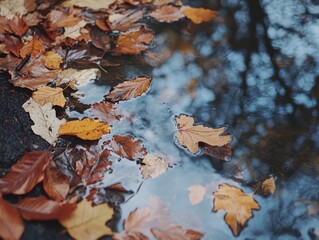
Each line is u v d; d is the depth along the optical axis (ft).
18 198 2.02
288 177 2.22
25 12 3.05
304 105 2.58
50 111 2.39
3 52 2.73
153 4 3.25
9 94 2.49
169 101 2.56
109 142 2.29
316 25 3.14
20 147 2.22
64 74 2.65
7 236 1.85
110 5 3.21
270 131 2.43
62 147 2.25
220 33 3.05
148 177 2.17
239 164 2.26
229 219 2.02
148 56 2.83
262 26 3.12
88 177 2.13
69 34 2.93
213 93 2.63
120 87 2.58
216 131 2.39
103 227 1.93
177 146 2.32
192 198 2.10
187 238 1.96
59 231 1.93
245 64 2.83
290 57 2.89
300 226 2.04
